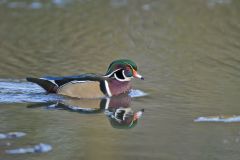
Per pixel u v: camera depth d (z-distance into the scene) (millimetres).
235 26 25297
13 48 21844
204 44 22781
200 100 16688
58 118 15203
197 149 13180
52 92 17266
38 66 19656
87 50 21828
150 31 24578
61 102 16688
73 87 17156
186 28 25016
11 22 25594
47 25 25188
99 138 13812
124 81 17328
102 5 29109
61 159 12477
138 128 14508
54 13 27344
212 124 14789
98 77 17312
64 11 27781
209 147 13258
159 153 12930
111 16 26812
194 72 19359
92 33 24094
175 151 13031
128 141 13617
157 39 23469
